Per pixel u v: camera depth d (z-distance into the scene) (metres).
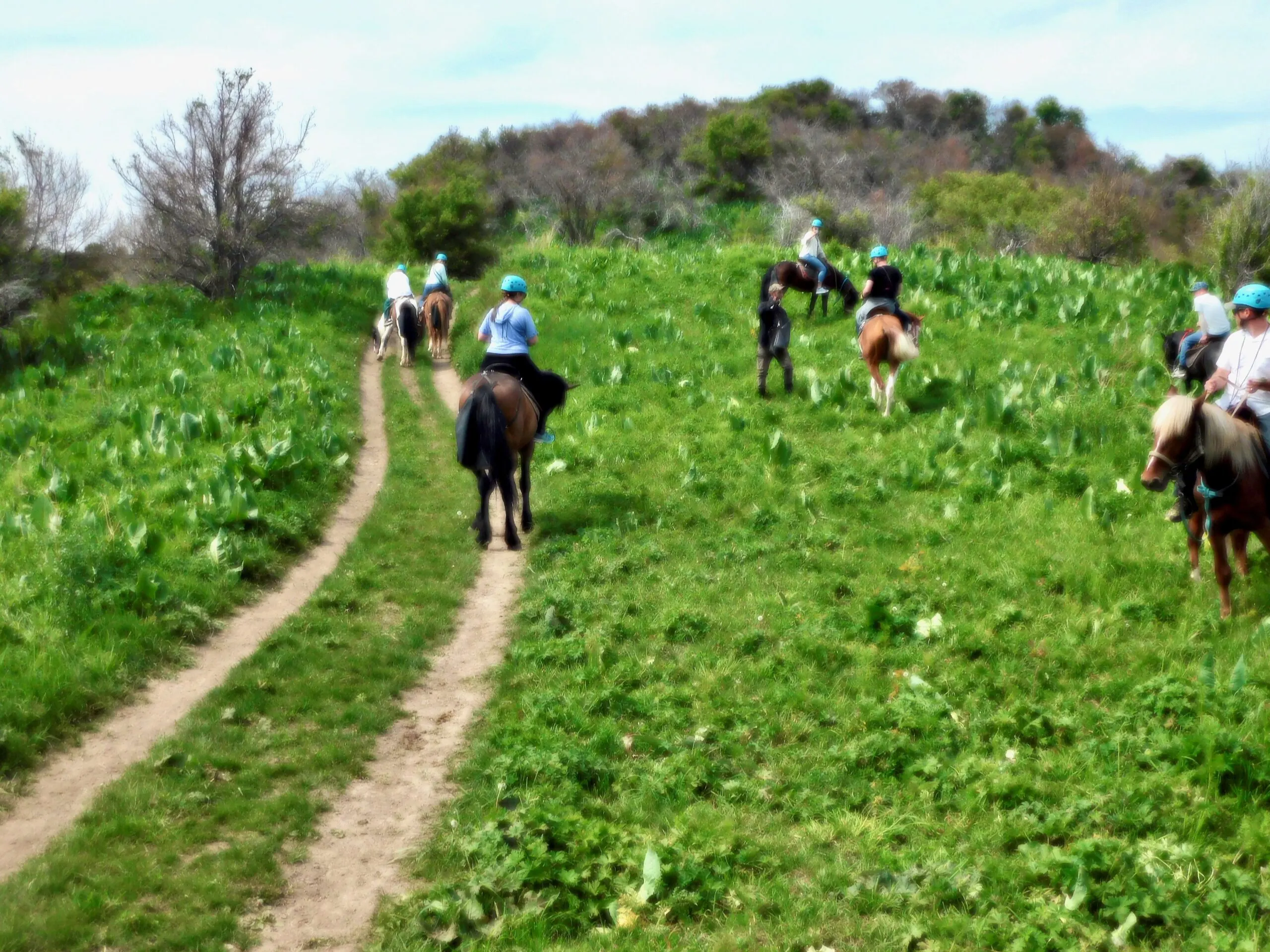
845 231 42.34
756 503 10.92
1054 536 9.45
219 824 5.78
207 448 12.81
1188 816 5.35
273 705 7.25
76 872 5.21
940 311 18.72
